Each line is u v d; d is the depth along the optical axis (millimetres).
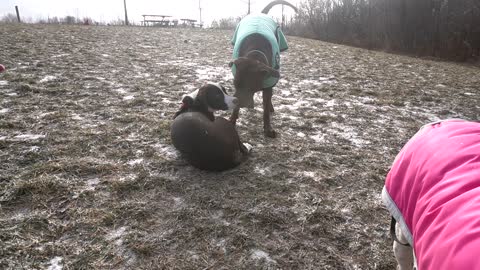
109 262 2621
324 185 3754
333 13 21281
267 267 2646
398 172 1815
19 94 6152
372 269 2672
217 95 4051
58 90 6441
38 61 8812
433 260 1230
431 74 10523
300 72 9570
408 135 5277
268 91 4816
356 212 3336
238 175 3854
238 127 5191
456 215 1231
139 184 3570
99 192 3414
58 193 3350
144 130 4844
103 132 4699
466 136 1588
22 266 2543
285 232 3027
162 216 3143
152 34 18406
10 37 12852
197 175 3809
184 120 3742
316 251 2834
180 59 10508
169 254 2729
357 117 5984
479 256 1029
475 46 14828
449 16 15570
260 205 3338
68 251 2699
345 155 4480
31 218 2998
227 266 2641
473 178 1330
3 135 4492
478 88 8789
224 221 3123
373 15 18719
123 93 6598
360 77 9250
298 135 5055
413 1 16438
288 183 3752
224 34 20656
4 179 3520
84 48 11484
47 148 4199
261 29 4996
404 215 1696
